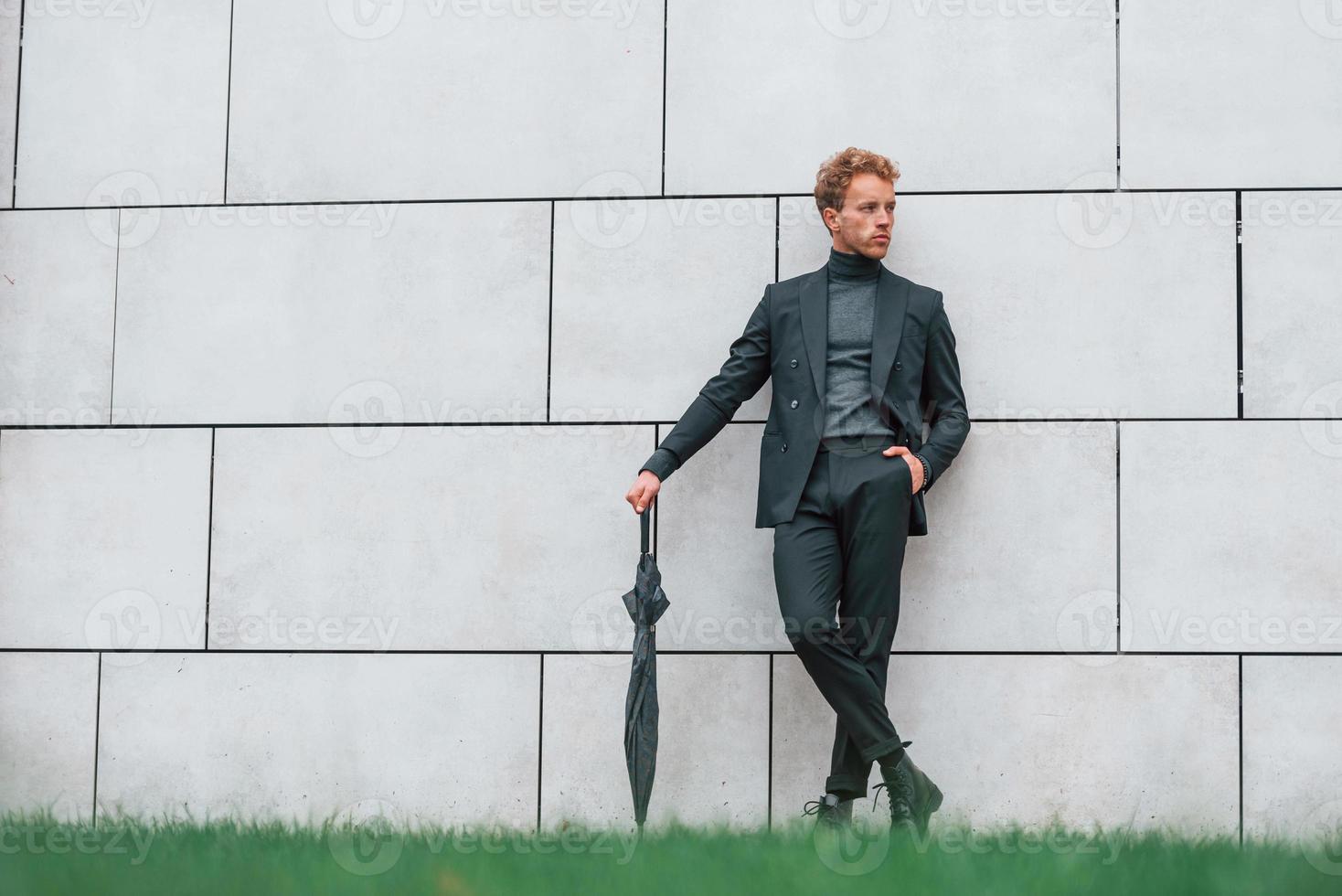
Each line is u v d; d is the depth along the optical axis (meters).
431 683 4.46
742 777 4.36
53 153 4.67
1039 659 4.32
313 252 4.60
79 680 4.53
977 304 4.41
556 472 4.49
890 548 3.93
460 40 4.61
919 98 4.47
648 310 4.50
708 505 4.45
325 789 4.45
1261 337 4.35
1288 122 4.39
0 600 4.56
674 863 3.41
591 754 4.40
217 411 4.58
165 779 4.48
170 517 4.56
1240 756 4.25
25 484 4.60
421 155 4.59
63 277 4.64
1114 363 4.37
